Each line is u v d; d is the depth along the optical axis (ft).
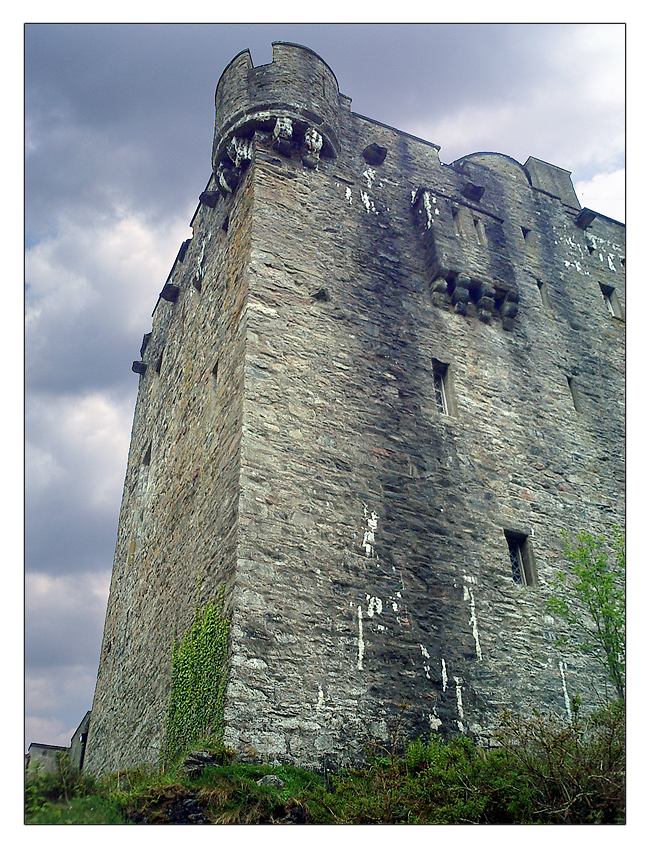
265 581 36.04
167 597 47.52
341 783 31.78
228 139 51.88
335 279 48.44
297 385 42.78
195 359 54.34
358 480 41.57
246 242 47.73
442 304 52.01
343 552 38.88
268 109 51.62
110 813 27.22
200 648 37.42
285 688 33.88
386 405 45.11
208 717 34.19
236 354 44.06
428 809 29.99
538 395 52.75
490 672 39.42
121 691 53.72
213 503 41.81
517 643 41.16
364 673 36.04
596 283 62.75
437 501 43.50
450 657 38.78
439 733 36.27
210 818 27.94
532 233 62.08
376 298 49.32
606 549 48.16
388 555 40.06
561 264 61.72
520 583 43.98
